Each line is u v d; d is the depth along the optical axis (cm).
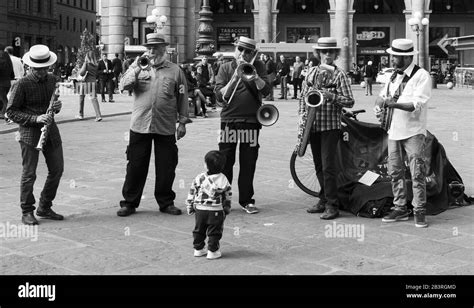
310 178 841
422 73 659
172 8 3897
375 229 654
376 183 750
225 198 554
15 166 1027
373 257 552
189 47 3981
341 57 4366
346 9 4347
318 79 708
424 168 667
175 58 2962
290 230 650
